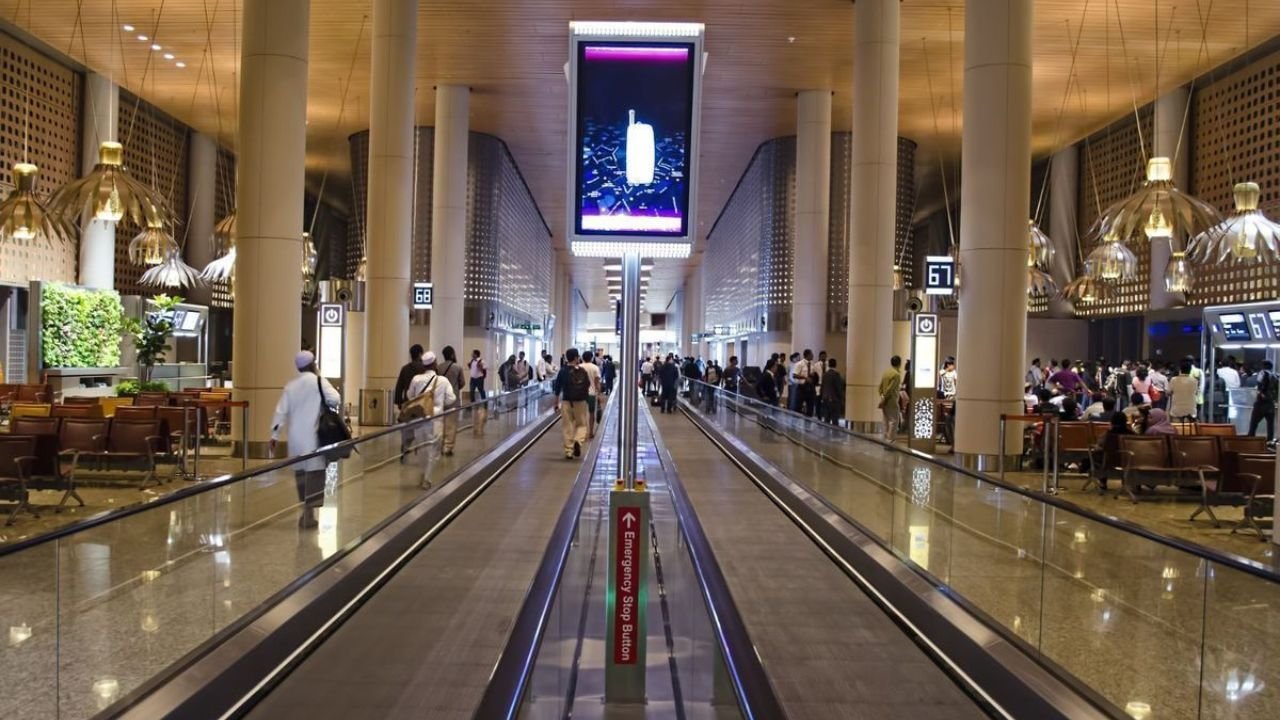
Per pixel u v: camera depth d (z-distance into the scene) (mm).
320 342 21359
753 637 6461
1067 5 18766
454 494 10430
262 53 14734
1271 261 21375
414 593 7297
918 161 35344
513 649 5621
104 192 15664
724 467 14906
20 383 22844
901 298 21891
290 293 14992
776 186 31297
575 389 15672
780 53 23141
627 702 6094
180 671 4555
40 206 16062
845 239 28844
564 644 8625
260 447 14789
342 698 5074
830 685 5562
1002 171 14336
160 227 17031
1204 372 21297
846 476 10117
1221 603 4133
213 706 4484
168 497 5340
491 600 7129
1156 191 16453
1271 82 21359
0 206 16203
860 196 20703
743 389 26781
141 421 12070
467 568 8078
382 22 20609
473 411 13422
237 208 14961
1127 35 20484
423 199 30219
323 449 7625
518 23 21500
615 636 6145
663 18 20969
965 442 14688
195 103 28328
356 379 25297
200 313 29969
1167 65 22562
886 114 20281
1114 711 4305
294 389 8836
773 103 27422
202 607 5770
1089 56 21906
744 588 7727
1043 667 4867
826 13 20672
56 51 23734
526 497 11594
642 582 6145
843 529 8781
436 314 27031
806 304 26328
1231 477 10750
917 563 7562
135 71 25109
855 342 21094
